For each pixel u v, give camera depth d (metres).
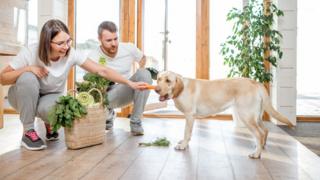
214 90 2.23
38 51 2.21
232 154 2.16
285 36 3.96
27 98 2.22
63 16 4.58
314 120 4.19
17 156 2.06
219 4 4.35
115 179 1.60
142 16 4.54
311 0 4.75
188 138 2.30
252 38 3.77
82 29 4.66
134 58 3.07
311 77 6.39
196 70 4.38
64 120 2.19
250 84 2.13
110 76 2.46
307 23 4.91
